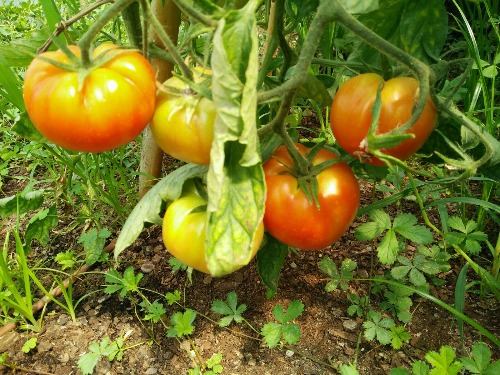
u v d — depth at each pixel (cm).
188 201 31
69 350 47
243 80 24
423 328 47
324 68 67
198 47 46
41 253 57
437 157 35
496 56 56
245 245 24
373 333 44
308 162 31
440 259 49
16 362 46
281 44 34
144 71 26
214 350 46
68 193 60
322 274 52
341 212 32
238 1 31
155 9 39
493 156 32
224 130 22
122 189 62
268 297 49
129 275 49
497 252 47
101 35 41
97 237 53
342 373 37
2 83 42
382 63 29
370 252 54
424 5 31
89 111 24
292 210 31
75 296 52
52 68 25
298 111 63
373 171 37
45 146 50
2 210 50
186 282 52
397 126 28
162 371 45
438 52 32
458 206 58
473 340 46
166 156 65
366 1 25
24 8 95
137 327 49
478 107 67
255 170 24
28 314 48
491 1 76
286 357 45
